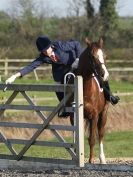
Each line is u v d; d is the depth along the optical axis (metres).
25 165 12.49
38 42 12.91
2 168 12.45
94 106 12.86
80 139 11.70
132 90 34.38
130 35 56.12
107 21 56.03
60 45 13.02
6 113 23.06
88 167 11.54
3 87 12.62
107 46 54.19
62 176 10.81
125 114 26.33
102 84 13.03
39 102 25.95
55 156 16.30
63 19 55.94
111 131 25.12
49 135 21.56
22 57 44.50
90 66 12.55
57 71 13.19
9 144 12.69
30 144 12.37
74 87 11.70
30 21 56.09
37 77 36.12
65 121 23.00
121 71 42.41
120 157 16.69
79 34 54.22
